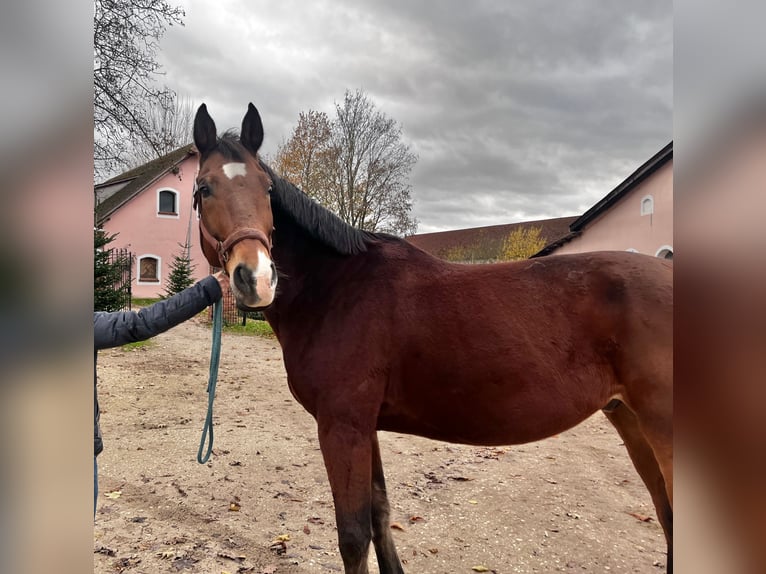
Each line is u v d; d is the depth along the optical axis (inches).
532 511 121.0
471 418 74.0
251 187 74.3
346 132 880.3
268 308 84.2
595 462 156.7
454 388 73.3
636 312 71.6
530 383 71.3
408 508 121.7
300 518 115.5
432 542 105.8
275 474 141.9
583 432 191.3
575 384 72.0
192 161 864.9
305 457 156.4
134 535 104.9
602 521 116.3
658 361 70.1
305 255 82.9
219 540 104.0
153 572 91.2
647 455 86.0
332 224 80.8
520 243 911.7
